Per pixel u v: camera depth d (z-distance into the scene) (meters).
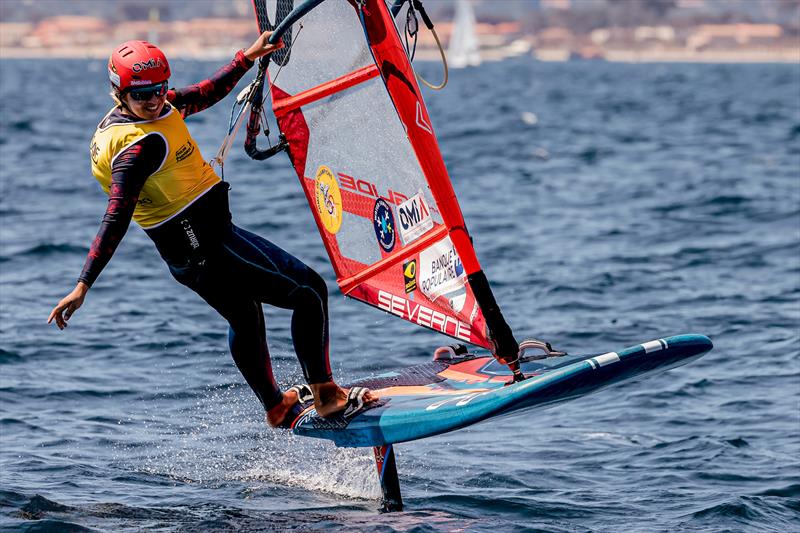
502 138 133.62
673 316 44.06
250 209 72.94
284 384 33.41
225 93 22.16
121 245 57.22
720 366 36.72
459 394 21.73
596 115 182.62
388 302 23.09
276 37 21.81
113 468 25.58
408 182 22.19
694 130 148.50
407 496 24.02
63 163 100.44
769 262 55.81
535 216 71.12
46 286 47.91
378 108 22.19
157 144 20.03
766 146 123.50
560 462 27.02
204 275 21.08
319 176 23.00
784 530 22.25
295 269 21.19
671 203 76.69
